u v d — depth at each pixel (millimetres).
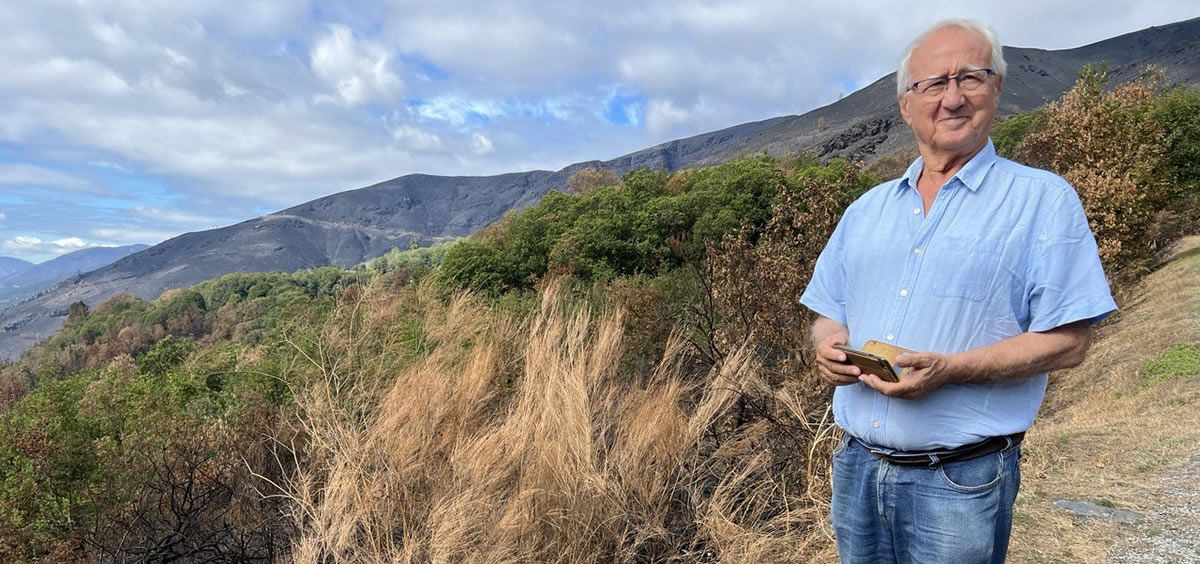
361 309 4223
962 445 1501
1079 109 15094
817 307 1879
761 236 5703
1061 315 1426
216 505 3863
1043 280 1445
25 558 4641
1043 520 3797
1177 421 5488
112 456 4910
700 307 5109
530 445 2971
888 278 1641
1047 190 1484
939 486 1532
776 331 4816
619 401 3430
